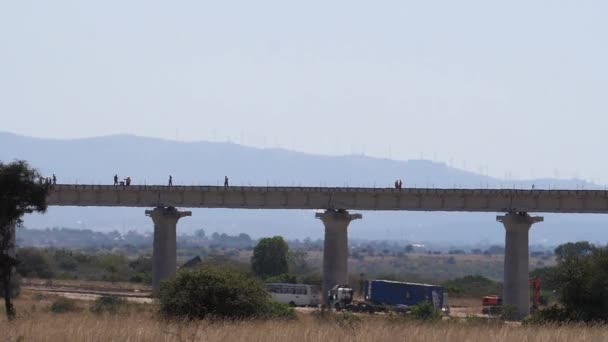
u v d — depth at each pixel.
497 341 119.50
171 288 174.75
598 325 159.62
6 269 188.12
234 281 175.38
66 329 119.44
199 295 171.88
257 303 175.88
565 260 192.88
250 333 119.69
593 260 192.38
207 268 179.12
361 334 120.06
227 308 172.00
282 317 178.25
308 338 116.38
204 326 127.69
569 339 122.44
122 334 114.00
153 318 157.12
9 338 114.00
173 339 111.56
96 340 110.88
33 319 148.50
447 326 138.12
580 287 186.25
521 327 143.88
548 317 187.25
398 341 117.38
